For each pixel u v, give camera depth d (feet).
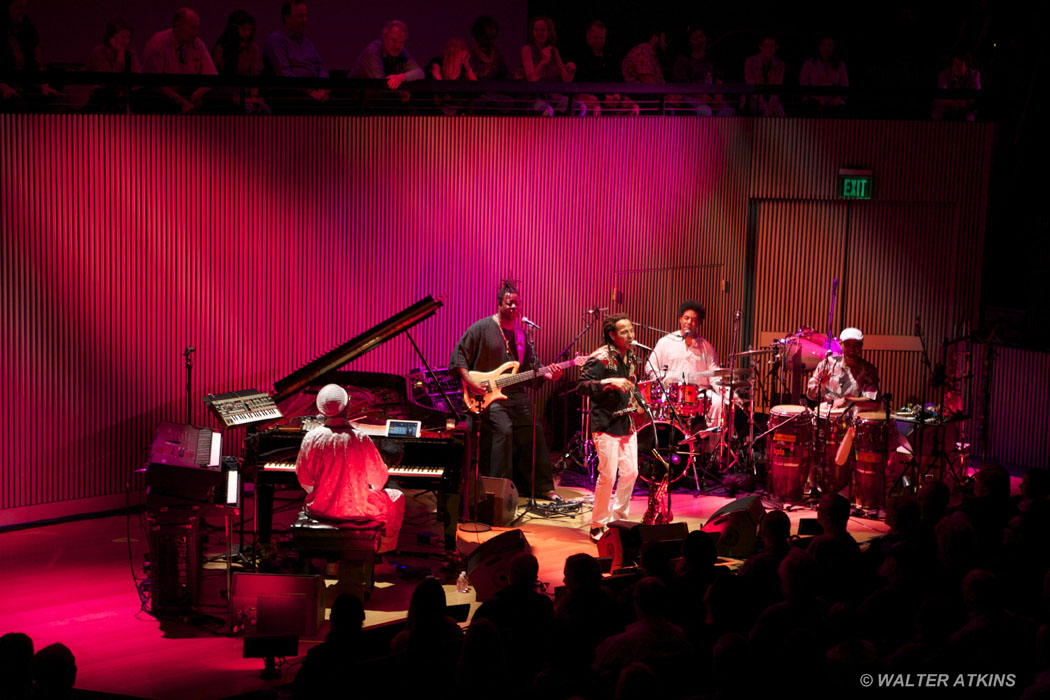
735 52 41.22
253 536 22.08
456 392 28.09
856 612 13.82
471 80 29.12
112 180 25.36
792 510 28.14
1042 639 12.32
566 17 39.63
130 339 25.98
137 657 17.56
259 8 31.37
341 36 33.06
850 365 29.89
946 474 30.73
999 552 18.10
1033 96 34.50
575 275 32.40
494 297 31.35
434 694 12.32
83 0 28.53
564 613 14.42
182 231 26.45
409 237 29.81
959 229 35.35
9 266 24.12
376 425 22.95
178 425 22.30
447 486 21.59
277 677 16.85
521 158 31.22
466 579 20.99
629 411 24.63
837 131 34.35
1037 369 33.58
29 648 11.87
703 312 31.78
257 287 27.68
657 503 24.61
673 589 14.85
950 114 35.27
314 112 28.78
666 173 33.04
